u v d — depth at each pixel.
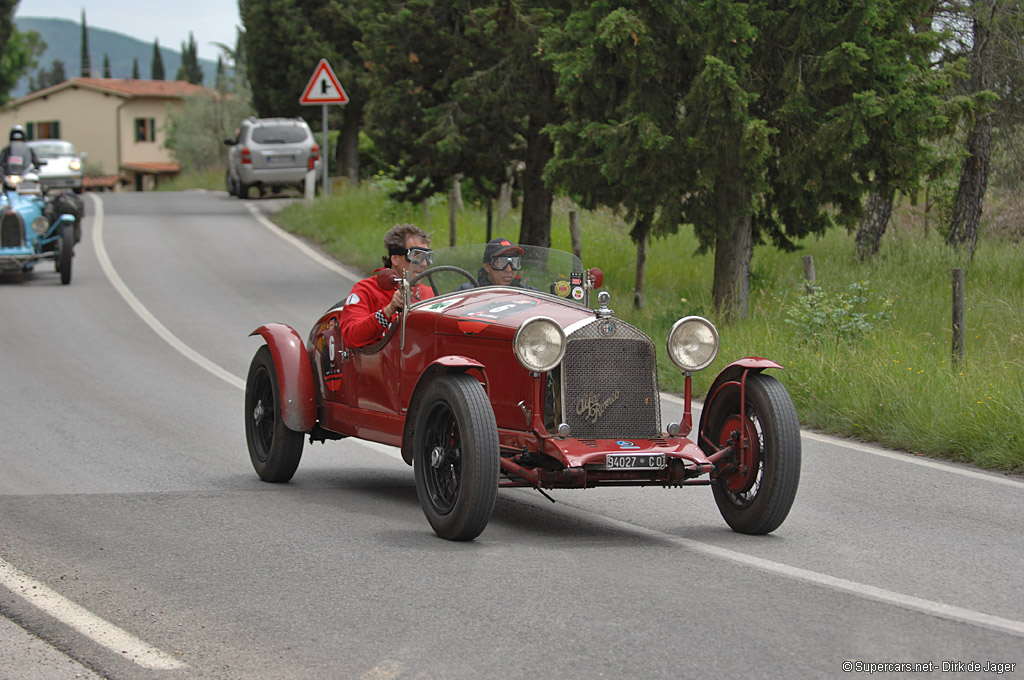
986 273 25.50
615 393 9.46
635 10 19.27
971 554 9.05
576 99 20.44
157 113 118.25
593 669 6.32
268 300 27.55
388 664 6.41
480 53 25.05
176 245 38.09
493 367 9.74
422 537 9.40
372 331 10.62
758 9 19.30
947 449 13.41
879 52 18.88
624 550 9.02
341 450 13.93
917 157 19.06
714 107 18.70
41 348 21.28
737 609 7.43
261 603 7.51
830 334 17.98
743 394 9.64
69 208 31.00
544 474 8.88
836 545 9.29
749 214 20.39
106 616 7.24
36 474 11.87
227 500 10.84
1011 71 27.41
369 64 26.33
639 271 24.03
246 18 55.38
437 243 34.50
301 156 52.19
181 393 17.36
